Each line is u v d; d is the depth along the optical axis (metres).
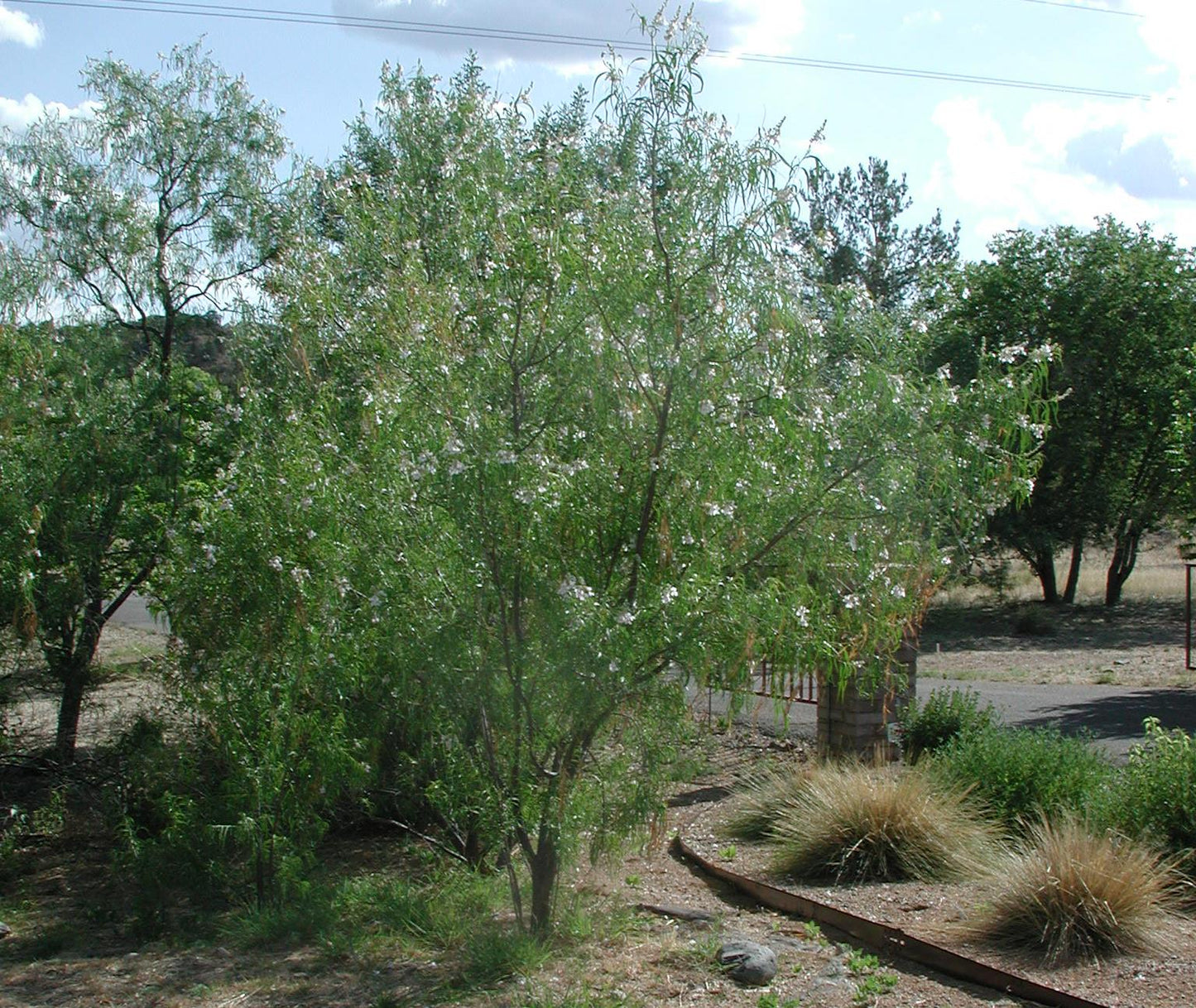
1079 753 7.72
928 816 6.85
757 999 5.05
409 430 5.20
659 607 4.76
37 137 10.42
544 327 5.12
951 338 20.30
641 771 5.29
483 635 5.20
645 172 5.24
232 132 10.72
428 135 7.33
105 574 9.62
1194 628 23.50
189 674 6.98
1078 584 33.03
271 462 6.39
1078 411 25.91
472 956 5.74
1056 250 26.80
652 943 5.84
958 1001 4.97
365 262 6.79
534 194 5.64
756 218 5.12
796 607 4.85
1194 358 21.12
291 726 6.37
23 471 8.73
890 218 27.52
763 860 7.18
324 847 8.48
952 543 5.52
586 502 5.02
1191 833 6.42
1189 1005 4.71
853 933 5.86
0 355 9.16
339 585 5.48
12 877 8.27
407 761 6.90
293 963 5.98
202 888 7.07
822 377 5.16
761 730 11.17
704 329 4.98
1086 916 5.37
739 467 4.93
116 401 9.52
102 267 10.44
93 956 6.41
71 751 9.70
